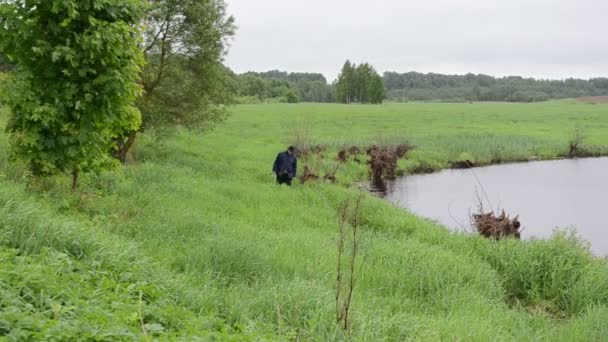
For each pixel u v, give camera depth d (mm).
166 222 11039
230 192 17422
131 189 14203
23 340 3988
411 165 33375
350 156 34188
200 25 21188
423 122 58969
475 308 8812
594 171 32500
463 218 20219
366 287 9336
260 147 34656
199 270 8383
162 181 16688
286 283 7844
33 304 4969
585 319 8586
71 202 10281
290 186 20312
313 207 17125
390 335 6629
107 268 6840
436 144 40656
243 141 37688
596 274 10797
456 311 8633
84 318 4582
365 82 128500
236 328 5984
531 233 18031
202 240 9898
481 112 74500
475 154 37469
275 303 6680
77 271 6484
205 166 23188
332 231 14336
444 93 190125
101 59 10188
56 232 7188
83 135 10383
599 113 73625
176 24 21047
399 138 38000
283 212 15820
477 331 7258
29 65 10391
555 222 19531
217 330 5656
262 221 14148
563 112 75438
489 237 14766
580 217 20359
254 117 58281
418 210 21469
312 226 14852
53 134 10531
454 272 10477
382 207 17781
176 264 8492
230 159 28438
